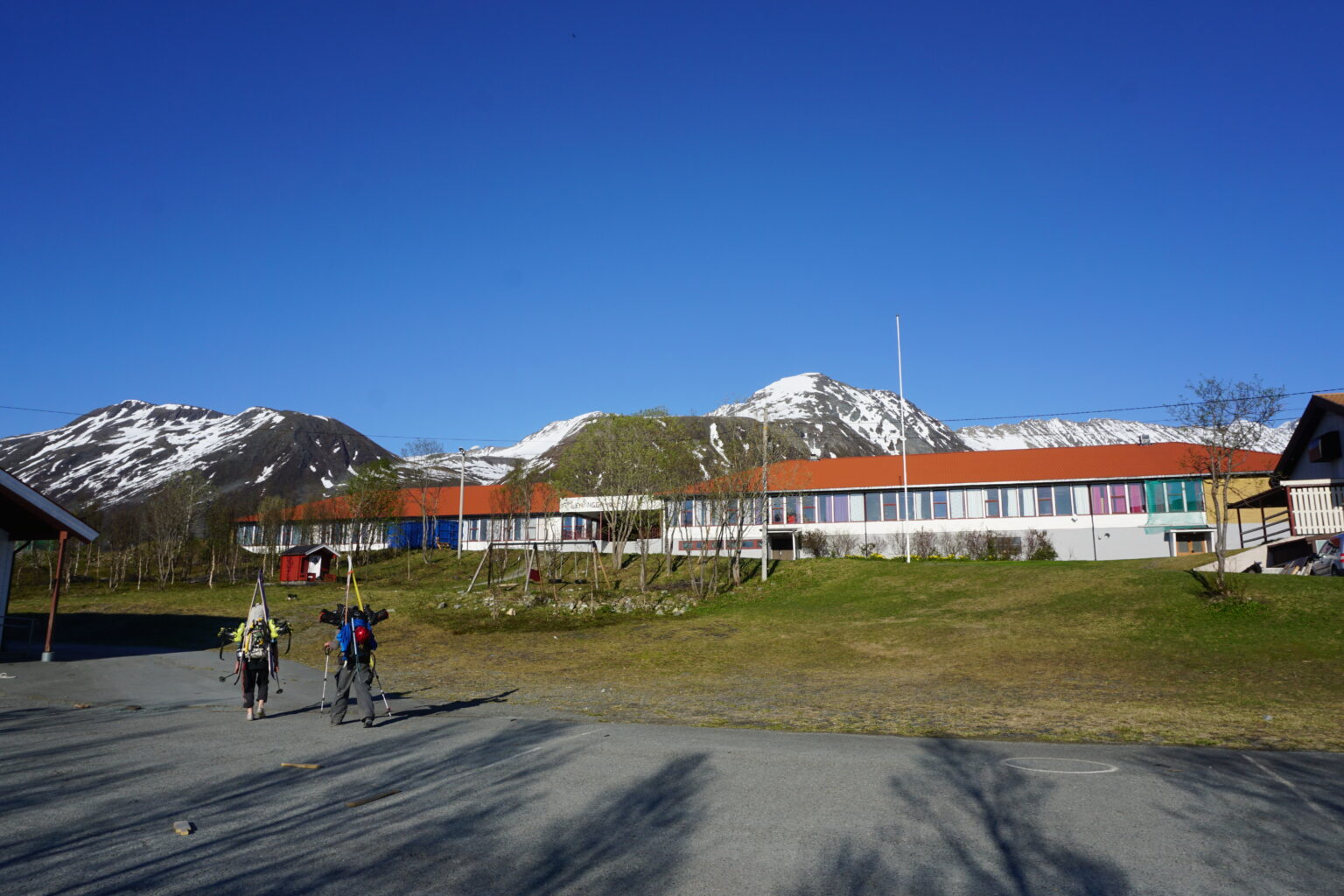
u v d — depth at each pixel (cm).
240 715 1330
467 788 781
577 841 615
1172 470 5222
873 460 5969
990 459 5772
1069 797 742
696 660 2420
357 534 6556
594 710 1462
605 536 5581
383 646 2898
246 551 6881
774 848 597
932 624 2722
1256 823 658
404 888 518
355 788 781
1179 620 2339
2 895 499
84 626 3434
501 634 3098
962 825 654
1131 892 509
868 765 886
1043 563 3744
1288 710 1402
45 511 2219
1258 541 4922
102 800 734
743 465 4169
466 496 7288
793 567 4188
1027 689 1759
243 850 590
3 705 1454
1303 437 3703
